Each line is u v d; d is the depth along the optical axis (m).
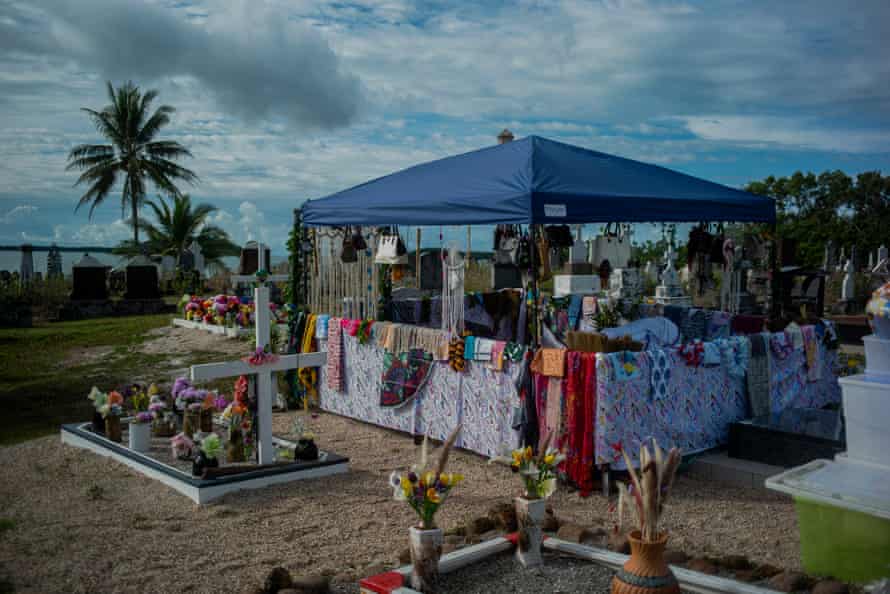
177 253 38.69
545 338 7.21
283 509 6.03
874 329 4.88
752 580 4.44
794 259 18.05
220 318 16.88
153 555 5.04
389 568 4.82
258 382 6.96
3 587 4.46
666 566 3.80
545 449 4.78
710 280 10.41
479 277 17.53
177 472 6.56
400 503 6.21
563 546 4.78
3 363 13.66
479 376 7.52
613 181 8.02
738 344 7.70
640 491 3.83
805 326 8.78
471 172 8.38
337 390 9.51
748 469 6.77
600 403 6.36
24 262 27.38
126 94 45.78
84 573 4.71
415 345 8.28
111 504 6.10
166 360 13.67
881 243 40.91
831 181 42.69
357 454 7.83
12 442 8.28
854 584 4.46
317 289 10.32
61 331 18.30
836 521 4.52
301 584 4.30
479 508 6.07
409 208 8.20
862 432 4.86
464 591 4.30
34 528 5.52
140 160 45.75
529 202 6.88
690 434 7.17
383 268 11.38
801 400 8.58
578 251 14.65
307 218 10.01
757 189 43.84
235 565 4.88
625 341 7.07
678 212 8.11
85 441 7.91
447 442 4.41
